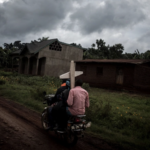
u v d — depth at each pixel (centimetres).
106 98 1133
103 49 5544
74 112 378
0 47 5244
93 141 437
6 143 376
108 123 610
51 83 1747
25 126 505
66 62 2930
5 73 2581
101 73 2006
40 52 2588
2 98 927
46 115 482
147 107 941
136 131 535
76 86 407
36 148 369
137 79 1652
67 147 390
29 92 1119
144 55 3325
